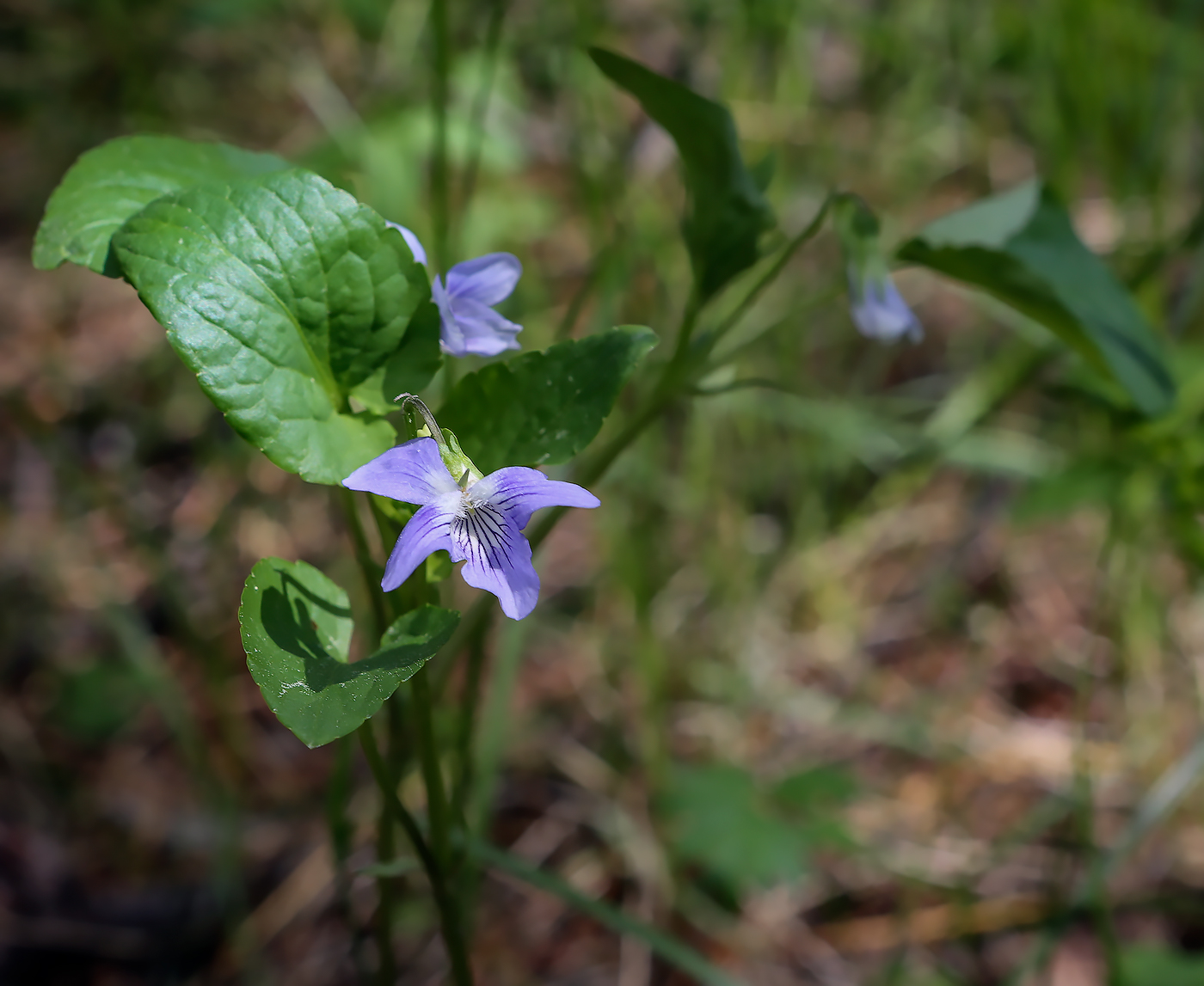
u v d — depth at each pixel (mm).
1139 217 378
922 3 406
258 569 151
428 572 165
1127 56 366
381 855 201
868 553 350
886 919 272
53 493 348
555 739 303
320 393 161
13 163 451
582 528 359
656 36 431
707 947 266
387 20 436
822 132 371
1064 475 270
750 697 312
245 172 181
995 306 350
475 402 167
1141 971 246
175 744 302
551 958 265
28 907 269
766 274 197
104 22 406
